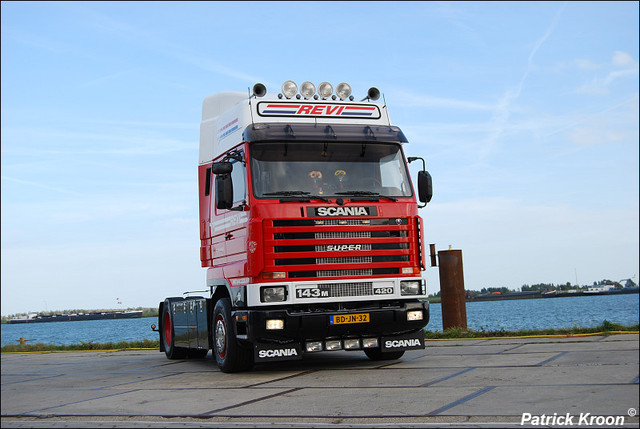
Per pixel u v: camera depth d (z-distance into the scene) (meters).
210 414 6.95
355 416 6.46
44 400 8.75
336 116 10.95
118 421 6.89
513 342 12.69
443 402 6.91
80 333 50.59
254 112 10.57
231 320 10.55
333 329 9.80
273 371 10.69
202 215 12.29
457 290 16.06
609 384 7.39
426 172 10.88
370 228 10.11
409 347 10.45
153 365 13.08
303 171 10.16
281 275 9.67
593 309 74.56
